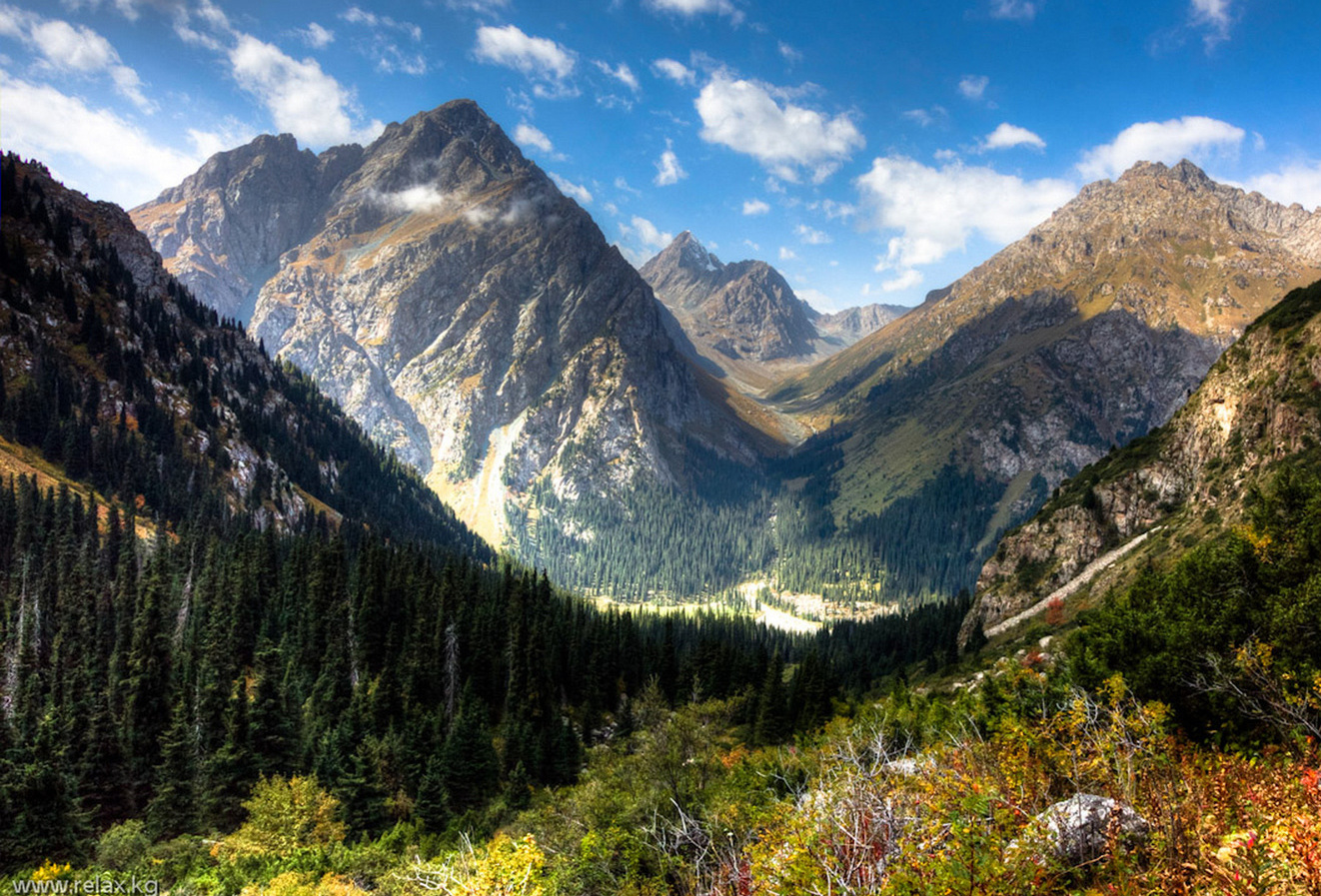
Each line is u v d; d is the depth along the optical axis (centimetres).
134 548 12188
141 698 7112
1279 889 912
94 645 8481
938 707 4103
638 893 2662
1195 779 1323
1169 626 3089
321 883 4925
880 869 1108
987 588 13338
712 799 3284
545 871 3212
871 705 5572
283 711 7031
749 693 9162
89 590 9394
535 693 9475
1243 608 3041
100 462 16062
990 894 962
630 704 9912
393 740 7250
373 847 5575
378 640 9750
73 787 5819
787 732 7519
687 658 12075
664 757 4334
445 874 1920
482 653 9831
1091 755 1475
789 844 1357
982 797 1085
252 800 6069
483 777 7275
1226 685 2328
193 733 6769
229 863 5312
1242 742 2225
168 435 19075
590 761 7669
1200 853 1033
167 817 6094
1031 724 1825
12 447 15275
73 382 18550
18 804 5431
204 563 11288
